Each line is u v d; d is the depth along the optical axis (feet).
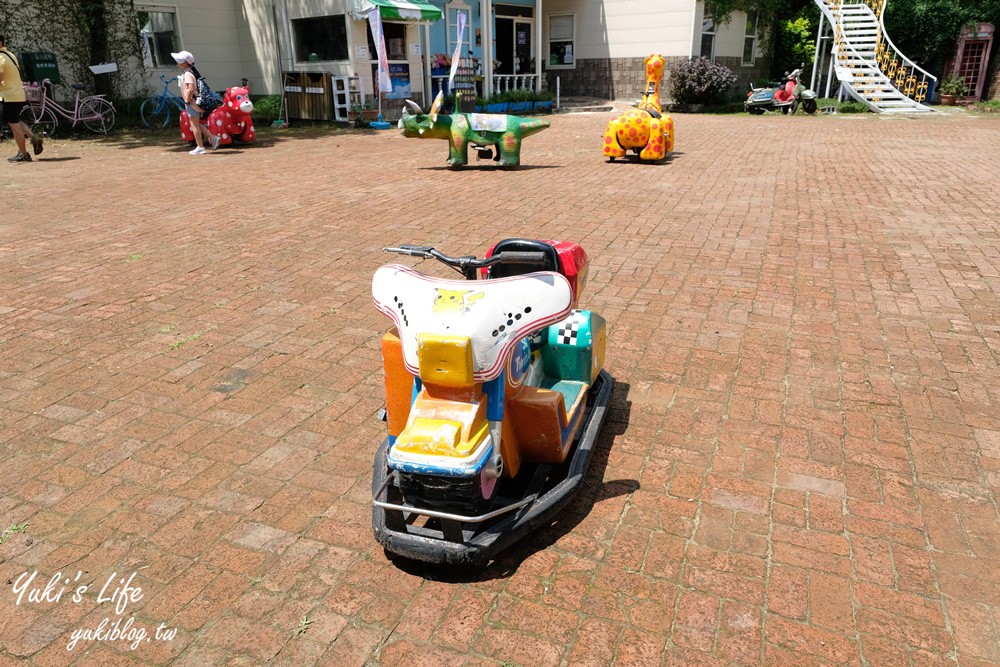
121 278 21.91
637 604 9.46
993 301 19.20
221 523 11.10
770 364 15.92
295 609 9.50
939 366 15.66
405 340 10.01
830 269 21.89
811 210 29.14
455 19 71.15
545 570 10.10
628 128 40.37
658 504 11.41
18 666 8.70
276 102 67.05
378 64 59.52
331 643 8.96
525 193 32.96
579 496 11.66
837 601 9.43
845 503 11.30
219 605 9.57
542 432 10.79
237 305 19.75
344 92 61.57
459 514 9.73
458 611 9.43
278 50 65.87
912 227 26.43
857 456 12.50
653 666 8.53
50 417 14.10
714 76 74.54
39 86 53.57
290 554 10.46
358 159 44.32
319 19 62.08
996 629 8.97
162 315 19.11
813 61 90.84
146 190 34.81
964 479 11.84
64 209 30.76
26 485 12.02
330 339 17.57
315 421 13.93
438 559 9.69
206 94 48.26
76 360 16.51
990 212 28.40
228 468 12.48
